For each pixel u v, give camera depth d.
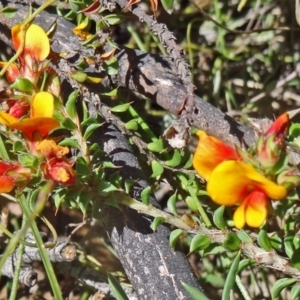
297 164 0.40
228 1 0.51
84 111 0.44
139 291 0.43
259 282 0.48
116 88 0.45
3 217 0.49
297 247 0.43
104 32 0.45
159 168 0.44
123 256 0.43
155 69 0.45
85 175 0.42
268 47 0.51
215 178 0.39
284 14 0.51
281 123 0.40
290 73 0.51
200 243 0.42
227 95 0.51
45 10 0.47
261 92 0.51
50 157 0.41
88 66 0.45
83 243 0.49
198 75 0.51
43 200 0.40
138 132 0.46
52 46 0.46
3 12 0.46
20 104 0.42
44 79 0.43
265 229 0.42
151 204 0.43
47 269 0.43
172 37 0.43
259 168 0.40
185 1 0.51
